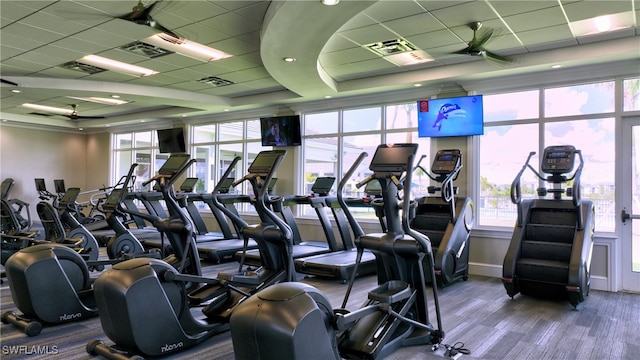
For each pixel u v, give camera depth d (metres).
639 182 5.48
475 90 6.65
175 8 4.45
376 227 7.69
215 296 3.89
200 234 8.91
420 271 3.50
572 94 5.98
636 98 5.53
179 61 6.45
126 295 2.98
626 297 5.18
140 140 12.26
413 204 3.84
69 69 6.93
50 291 3.88
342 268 5.69
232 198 7.54
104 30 5.14
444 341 3.66
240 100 8.97
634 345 3.60
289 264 4.49
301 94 7.69
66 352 3.36
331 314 2.60
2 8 4.49
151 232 8.80
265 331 2.26
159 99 8.41
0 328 3.89
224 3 4.32
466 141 6.73
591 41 5.27
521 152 6.36
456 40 5.31
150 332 3.11
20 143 12.41
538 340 3.71
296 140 8.73
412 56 6.00
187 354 3.34
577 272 4.56
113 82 7.79
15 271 3.79
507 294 5.26
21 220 9.17
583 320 4.27
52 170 13.00
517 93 6.41
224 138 10.38
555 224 5.34
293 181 8.91
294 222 7.64
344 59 6.15
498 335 3.83
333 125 8.50
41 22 4.89
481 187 6.67
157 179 4.52
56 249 4.09
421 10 4.38
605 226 5.72
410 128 7.53
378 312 3.37
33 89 7.56
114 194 6.80
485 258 6.49
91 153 13.51
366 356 3.05
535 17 4.54
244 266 6.49
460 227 5.85
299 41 4.78
